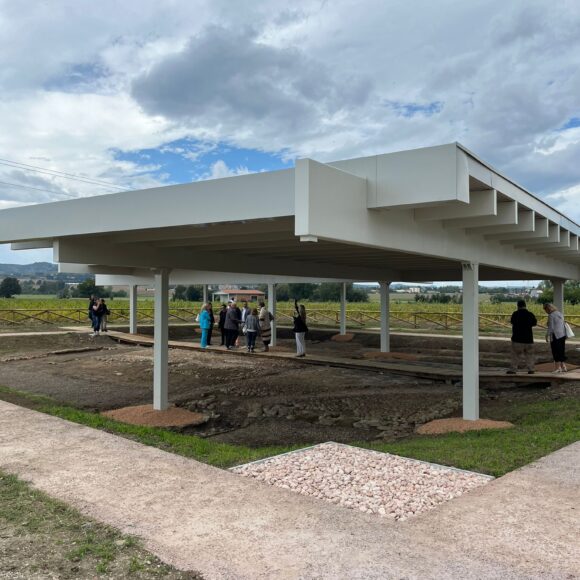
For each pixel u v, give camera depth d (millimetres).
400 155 5453
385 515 4062
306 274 12531
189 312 33562
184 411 9289
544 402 9508
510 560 3135
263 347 19844
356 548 3309
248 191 5375
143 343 20594
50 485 4492
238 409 10023
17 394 10523
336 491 4598
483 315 27344
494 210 6168
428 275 17078
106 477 4703
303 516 3834
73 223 6938
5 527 3660
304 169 4777
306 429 8641
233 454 6062
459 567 3057
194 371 14242
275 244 8648
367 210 5633
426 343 21547
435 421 8422
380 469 5293
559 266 13516
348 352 19328
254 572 3025
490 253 8859
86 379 13195
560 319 11898
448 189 5164
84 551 3295
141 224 6242
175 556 3227
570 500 4105
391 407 10102
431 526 3635
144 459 5258
